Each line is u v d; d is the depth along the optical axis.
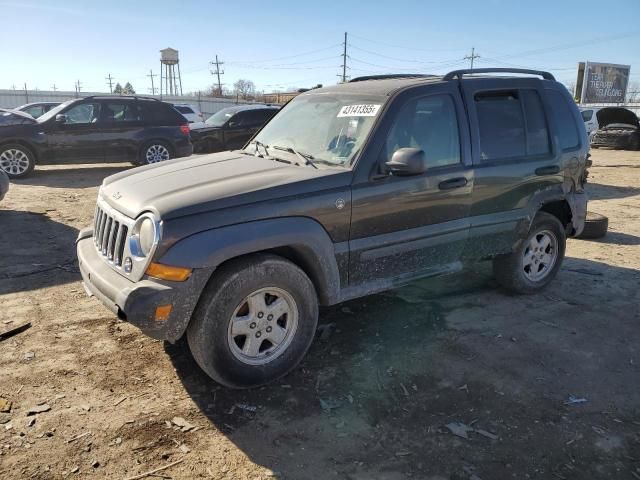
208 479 2.66
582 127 5.31
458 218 4.28
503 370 3.75
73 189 10.51
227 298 3.18
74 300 4.75
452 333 4.29
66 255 6.05
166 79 67.69
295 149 4.15
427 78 4.46
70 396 3.29
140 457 2.79
